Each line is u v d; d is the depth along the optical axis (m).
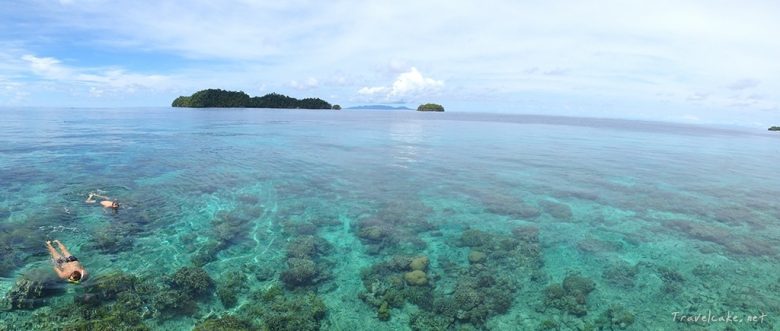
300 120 82.75
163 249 13.48
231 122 68.69
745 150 52.78
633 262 14.05
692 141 64.62
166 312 9.98
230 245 14.15
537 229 16.92
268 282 11.84
